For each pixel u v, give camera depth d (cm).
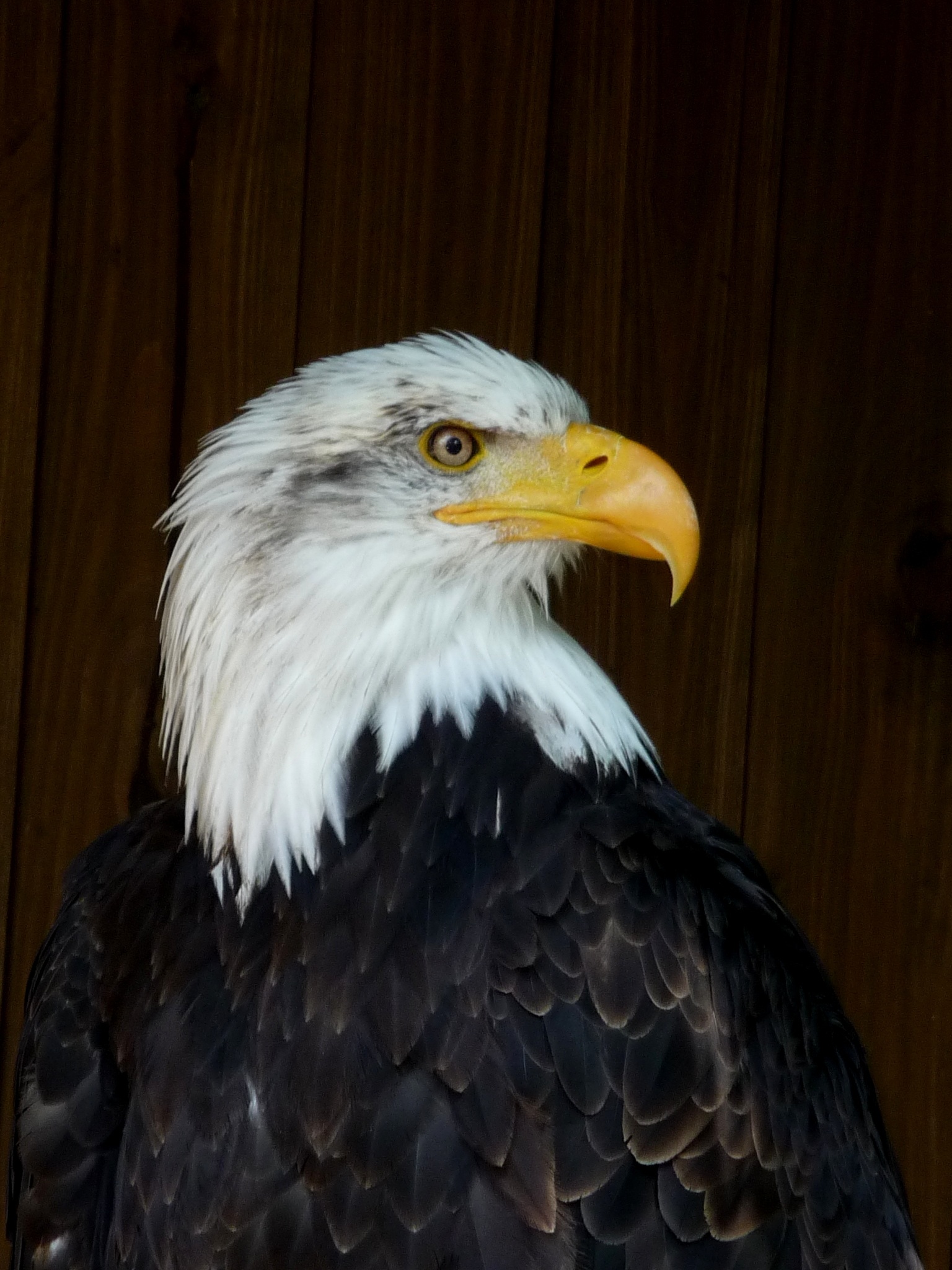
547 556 549
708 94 703
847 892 713
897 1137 712
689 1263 473
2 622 684
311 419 523
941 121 707
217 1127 497
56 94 681
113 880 570
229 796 525
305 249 691
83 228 685
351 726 522
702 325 704
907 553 710
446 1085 480
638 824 525
